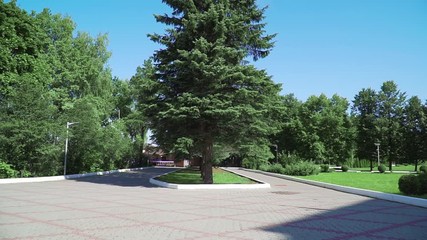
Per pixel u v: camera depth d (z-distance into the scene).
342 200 16.30
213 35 22.80
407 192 16.81
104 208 12.45
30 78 28.84
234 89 23.12
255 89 23.33
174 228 8.91
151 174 38.91
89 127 32.62
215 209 12.64
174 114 21.38
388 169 62.88
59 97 37.88
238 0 24.38
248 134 24.70
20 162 25.94
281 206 13.84
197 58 21.27
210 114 21.34
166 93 23.47
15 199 14.73
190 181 26.92
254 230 8.87
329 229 9.16
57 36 40.09
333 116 66.31
